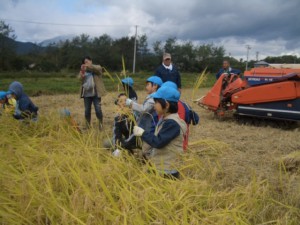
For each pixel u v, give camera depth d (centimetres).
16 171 411
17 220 318
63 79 3366
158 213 310
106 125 831
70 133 542
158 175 377
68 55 5966
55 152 489
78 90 2000
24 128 598
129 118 488
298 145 670
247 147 654
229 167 503
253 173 446
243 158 563
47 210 322
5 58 4953
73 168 391
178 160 414
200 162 457
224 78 957
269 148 651
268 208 357
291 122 909
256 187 385
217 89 946
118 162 410
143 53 6562
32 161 444
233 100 909
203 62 6116
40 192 354
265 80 883
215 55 6131
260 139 732
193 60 6169
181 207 337
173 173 402
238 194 374
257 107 873
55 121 616
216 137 741
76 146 486
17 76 3716
